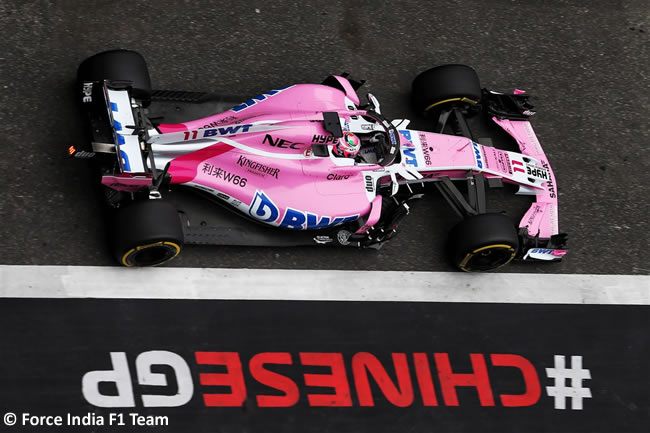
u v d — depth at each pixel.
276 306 28.62
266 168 27.50
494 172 31.38
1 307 26.27
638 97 37.31
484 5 38.06
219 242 28.03
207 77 32.28
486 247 29.03
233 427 26.75
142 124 26.27
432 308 30.03
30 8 31.58
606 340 31.06
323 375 28.08
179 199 28.09
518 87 36.16
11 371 25.69
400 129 30.58
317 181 28.28
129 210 25.17
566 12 39.00
